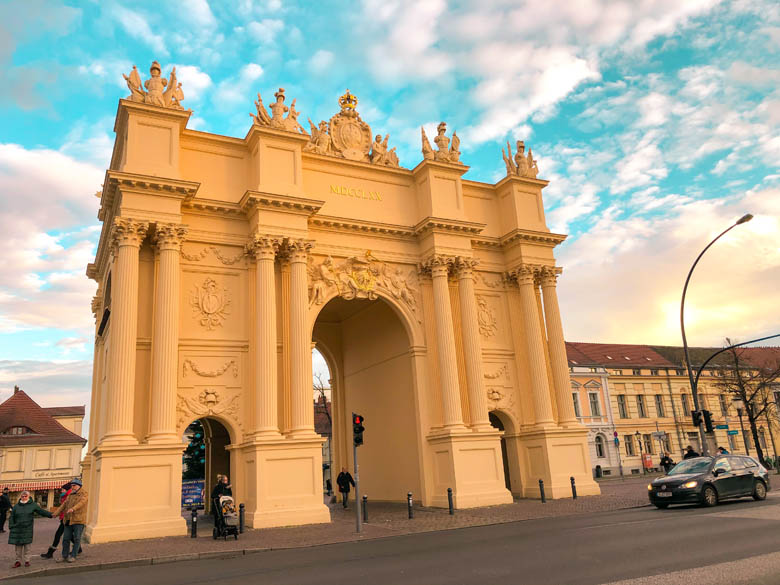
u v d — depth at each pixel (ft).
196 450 173.88
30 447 206.08
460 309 112.57
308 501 85.66
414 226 113.29
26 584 48.85
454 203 115.44
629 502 89.61
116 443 77.36
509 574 39.34
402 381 113.50
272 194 94.73
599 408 223.92
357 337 131.54
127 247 84.64
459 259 112.27
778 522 56.29
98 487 76.89
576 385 221.66
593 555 44.39
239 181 100.42
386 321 118.42
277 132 99.14
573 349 241.55
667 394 240.53
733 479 79.71
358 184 112.47
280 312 96.78
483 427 105.40
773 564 37.17
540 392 114.93
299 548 61.67
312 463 87.51
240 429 90.43
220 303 94.02
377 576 41.70
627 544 48.49
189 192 89.71
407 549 55.31
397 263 112.47
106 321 99.86
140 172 87.81
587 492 110.83
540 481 100.63
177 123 92.68
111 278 95.86
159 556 58.44
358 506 70.85
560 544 51.13
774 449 234.99
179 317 90.02
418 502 105.81
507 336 120.78
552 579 36.81
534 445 113.39
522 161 128.47
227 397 90.99
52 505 204.44
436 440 104.37
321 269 103.91
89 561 57.16
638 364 239.91
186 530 77.20
